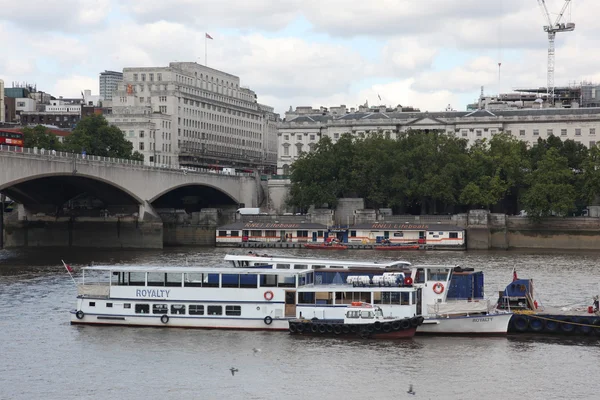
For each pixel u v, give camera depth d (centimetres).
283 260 11294
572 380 8625
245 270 10631
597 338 10212
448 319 10256
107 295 10962
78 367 9125
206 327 10719
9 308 12069
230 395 8225
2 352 9688
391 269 10912
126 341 10138
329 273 10950
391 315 10356
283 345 9888
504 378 8675
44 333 10544
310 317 10488
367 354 9494
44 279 15050
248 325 10631
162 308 10812
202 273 10738
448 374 8800
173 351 9688
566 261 18638
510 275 15500
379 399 8094
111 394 8281
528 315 10356
